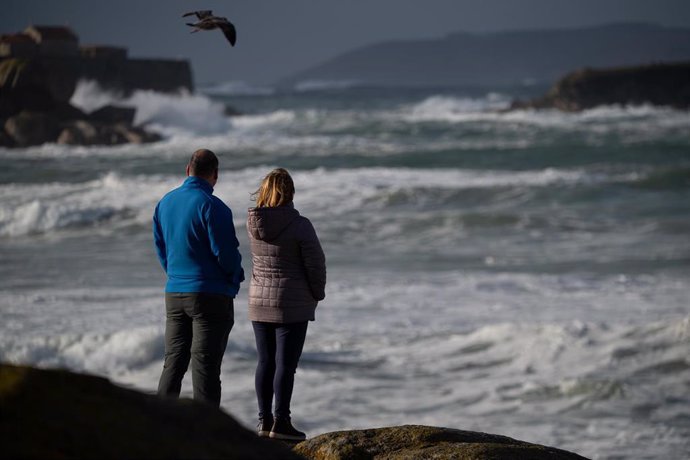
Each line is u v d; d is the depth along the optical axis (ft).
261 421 56.75
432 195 329.11
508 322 154.81
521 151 526.98
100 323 152.15
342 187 345.10
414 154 514.27
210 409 22.36
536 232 259.80
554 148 538.47
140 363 133.28
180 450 19.52
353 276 199.72
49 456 17.12
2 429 17.49
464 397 117.91
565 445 101.86
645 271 204.13
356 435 47.50
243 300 175.73
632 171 428.97
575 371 125.90
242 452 21.33
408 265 214.69
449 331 149.79
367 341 144.15
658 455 98.32
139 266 215.31
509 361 131.54
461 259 221.87
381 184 353.10
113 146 616.80
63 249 244.22
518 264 214.48
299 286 55.01
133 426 19.61
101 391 20.67
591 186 345.51
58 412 18.76
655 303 169.37
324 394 118.42
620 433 104.68
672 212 294.05
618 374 123.54
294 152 537.65
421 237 255.09
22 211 278.87
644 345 132.16
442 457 43.39
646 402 113.80
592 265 211.82
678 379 121.19
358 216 289.12
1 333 144.66
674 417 109.09
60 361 132.98
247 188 345.72
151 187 353.72
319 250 54.70
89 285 191.11
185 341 53.78
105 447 18.19
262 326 56.03
